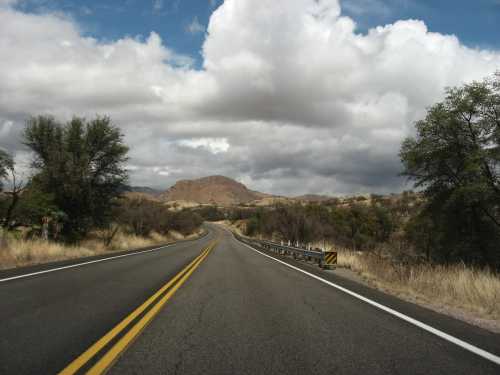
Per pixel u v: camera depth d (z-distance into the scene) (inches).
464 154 891.4
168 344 198.2
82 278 445.7
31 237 940.0
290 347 197.3
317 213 2290.8
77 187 997.8
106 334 213.2
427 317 277.4
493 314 306.5
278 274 550.3
